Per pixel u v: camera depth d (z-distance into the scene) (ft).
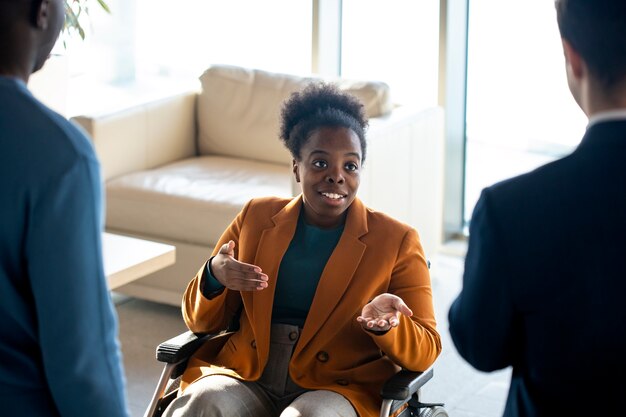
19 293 5.51
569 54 5.27
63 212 5.35
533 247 5.29
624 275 5.11
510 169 18.53
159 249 12.57
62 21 5.83
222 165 16.29
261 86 16.66
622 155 5.11
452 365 13.93
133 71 27.68
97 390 5.60
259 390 8.69
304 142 8.82
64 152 5.37
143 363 13.66
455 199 18.89
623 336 5.12
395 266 8.80
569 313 5.25
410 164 15.79
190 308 9.03
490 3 17.88
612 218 5.12
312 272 8.79
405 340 8.20
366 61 19.38
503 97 18.21
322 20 19.17
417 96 18.78
